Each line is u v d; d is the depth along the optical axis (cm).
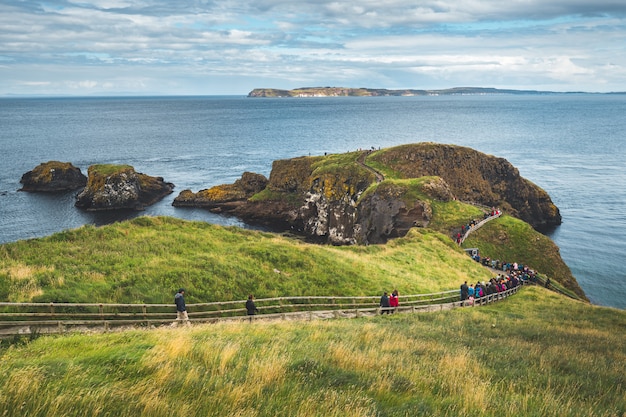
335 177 8862
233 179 12125
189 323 2095
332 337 1683
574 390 1132
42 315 1848
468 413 852
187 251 3109
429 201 7156
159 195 10556
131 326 1986
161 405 738
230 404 786
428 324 2325
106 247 2894
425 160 9425
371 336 1708
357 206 7912
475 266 4672
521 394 1042
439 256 4625
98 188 9444
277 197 9775
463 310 2931
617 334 2427
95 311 2027
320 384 1002
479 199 9488
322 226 8775
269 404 805
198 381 910
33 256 2534
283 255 3297
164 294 2333
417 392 994
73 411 709
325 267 3281
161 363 1017
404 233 6812
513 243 6359
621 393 1171
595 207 9538
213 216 9444
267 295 2653
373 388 978
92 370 962
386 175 8725
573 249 7200
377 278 3378
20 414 669
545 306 3344
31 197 10069
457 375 1144
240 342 1404
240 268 2891
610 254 6938
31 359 1073
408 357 1366
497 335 2094
